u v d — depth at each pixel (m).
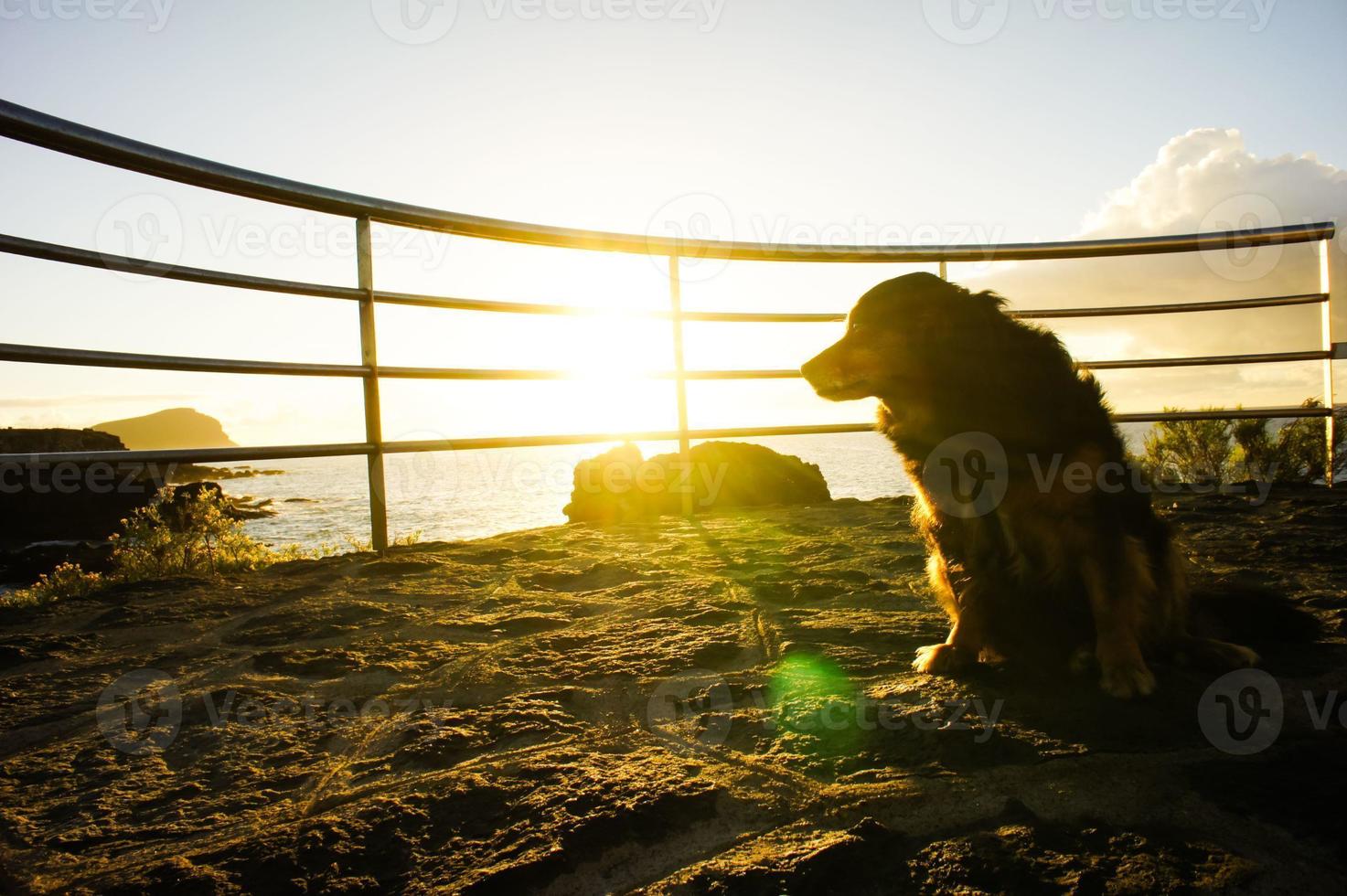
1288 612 2.07
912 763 1.43
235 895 1.08
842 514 4.64
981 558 2.08
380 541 3.78
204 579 3.17
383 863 1.16
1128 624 1.85
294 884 1.11
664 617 2.46
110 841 1.23
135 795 1.39
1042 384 1.97
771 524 4.27
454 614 2.56
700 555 3.39
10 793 1.41
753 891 1.07
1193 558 3.06
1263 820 1.19
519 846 1.18
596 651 2.15
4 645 2.27
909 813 1.26
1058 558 1.95
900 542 3.57
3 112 2.60
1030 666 2.00
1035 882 1.05
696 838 1.21
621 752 1.52
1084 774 1.37
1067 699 1.76
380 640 2.29
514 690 1.87
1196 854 1.10
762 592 2.74
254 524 14.81
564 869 1.13
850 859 1.12
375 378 3.77
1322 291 5.27
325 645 2.25
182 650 2.23
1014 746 1.49
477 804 1.32
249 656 2.17
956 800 1.29
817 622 2.38
